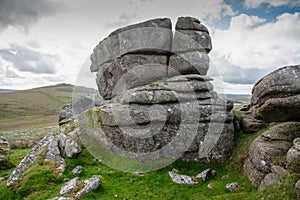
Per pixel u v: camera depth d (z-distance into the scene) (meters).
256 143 16.52
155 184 15.28
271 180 12.97
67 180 15.17
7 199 13.72
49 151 17.41
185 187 15.02
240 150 18.61
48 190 14.19
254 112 14.28
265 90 12.67
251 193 12.87
